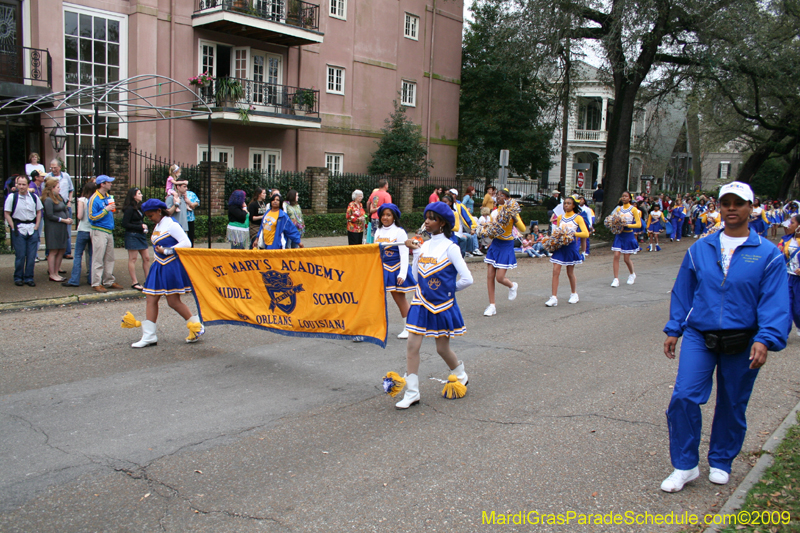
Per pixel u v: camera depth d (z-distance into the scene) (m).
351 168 25.38
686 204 28.48
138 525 3.48
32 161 12.62
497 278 9.44
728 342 3.76
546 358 7.11
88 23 17.92
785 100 28.72
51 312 8.93
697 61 22.97
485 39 30.61
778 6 24.03
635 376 6.45
